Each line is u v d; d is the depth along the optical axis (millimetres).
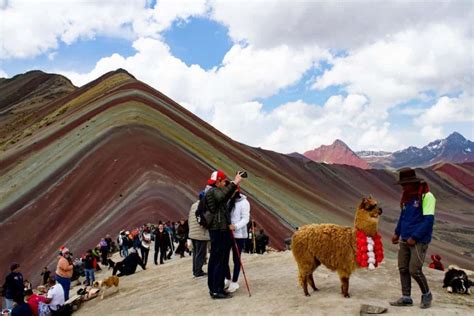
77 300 12883
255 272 11188
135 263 17734
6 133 120500
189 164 62969
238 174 8750
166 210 44938
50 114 113188
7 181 64312
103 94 100188
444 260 73000
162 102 97250
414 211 7270
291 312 7469
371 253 7574
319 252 8039
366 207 7703
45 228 47531
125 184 53125
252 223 19922
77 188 55125
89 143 67188
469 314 7055
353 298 7945
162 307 9195
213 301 8789
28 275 39062
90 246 39344
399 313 7133
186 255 21938
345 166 178750
